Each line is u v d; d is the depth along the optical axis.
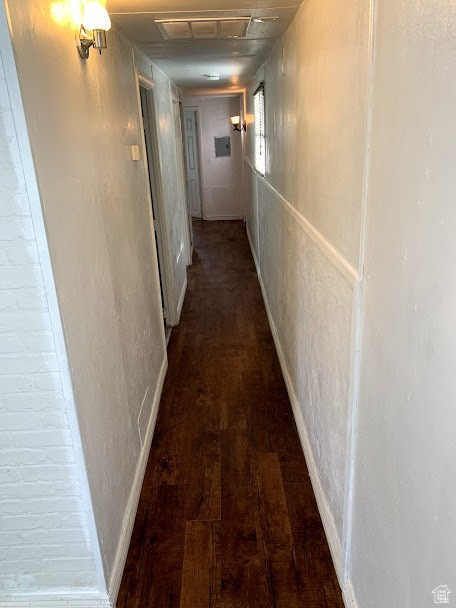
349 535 1.73
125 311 2.32
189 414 3.07
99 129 1.98
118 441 2.08
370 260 1.35
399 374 1.16
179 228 5.10
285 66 2.81
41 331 1.46
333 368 1.86
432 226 0.95
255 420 2.99
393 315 1.18
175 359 3.81
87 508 1.71
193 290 5.43
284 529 2.18
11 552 1.77
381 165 1.23
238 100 8.41
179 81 5.26
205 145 8.73
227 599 1.88
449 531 0.92
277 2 2.12
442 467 0.94
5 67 1.20
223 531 2.18
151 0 2.00
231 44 3.10
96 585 1.83
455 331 0.87
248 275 5.88
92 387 1.74
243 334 4.23
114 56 2.34
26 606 1.85
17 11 1.22
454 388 0.88
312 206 2.16
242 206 9.08
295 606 1.84
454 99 0.84
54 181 1.43
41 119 1.36
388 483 1.27
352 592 1.72
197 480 2.50
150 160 3.85
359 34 1.36
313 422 2.37
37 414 1.57
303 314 2.55
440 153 0.90
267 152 4.06
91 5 1.66
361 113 1.37
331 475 2.00
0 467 1.64
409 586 1.15
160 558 2.06
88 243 1.75
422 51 0.96
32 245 1.36
